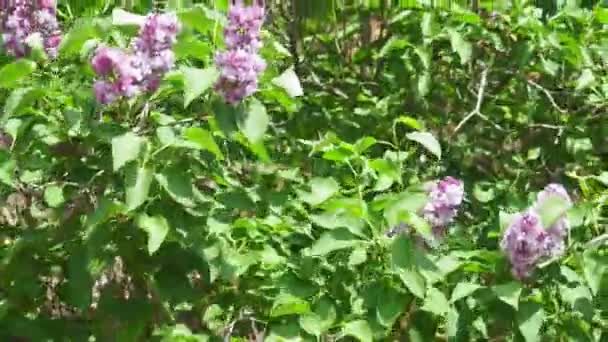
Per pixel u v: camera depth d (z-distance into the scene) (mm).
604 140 4504
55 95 2836
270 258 2912
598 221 3250
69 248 2844
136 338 2826
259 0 2924
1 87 2887
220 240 2846
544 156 4621
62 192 2840
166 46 2566
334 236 2709
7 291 2941
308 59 4988
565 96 4617
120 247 2723
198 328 3141
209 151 2887
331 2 5008
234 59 2561
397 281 2740
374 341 2781
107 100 2547
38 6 2982
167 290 2799
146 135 2684
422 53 4223
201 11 2689
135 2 3453
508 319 2727
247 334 3139
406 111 4539
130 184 2518
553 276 2754
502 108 4699
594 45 4414
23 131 2857
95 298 3076
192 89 2537
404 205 2619
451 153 4559
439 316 2887
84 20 2898
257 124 2637
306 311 2742
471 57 4355
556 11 5062
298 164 3842
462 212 4152
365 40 5000
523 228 2664
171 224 2721
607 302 2902
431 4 4422
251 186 3385
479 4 4500
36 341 2904
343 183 3371
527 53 4254
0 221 3229
